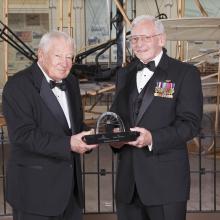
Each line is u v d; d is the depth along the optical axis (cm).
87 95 556
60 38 246
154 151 256
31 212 254
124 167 278
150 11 1054
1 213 444
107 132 258
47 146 246
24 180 255
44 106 251
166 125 263
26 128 247
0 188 507
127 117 273
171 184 264
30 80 253
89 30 1052
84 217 398
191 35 511
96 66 658
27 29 1069
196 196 495
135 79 276
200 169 429
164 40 268
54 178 254
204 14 705
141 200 267
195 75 265
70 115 262
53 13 1063
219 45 930
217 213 409
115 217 400
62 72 249
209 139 641
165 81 264
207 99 710
